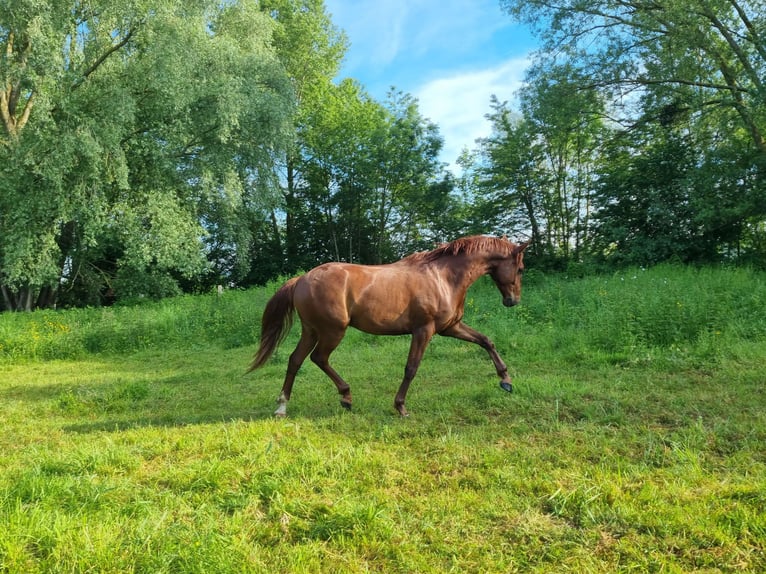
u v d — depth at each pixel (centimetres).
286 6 3055
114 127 1669
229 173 2009
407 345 969
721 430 424
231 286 2912
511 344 876
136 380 840
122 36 1847
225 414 573
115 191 1966
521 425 469
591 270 1739
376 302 534
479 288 1505
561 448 412
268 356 566
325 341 544
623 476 350
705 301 890
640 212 1788
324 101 2995
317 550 273
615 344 795
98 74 1777
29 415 609
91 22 1708
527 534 288
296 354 558
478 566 262
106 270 2470
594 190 2100
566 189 2356
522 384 606
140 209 1866
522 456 395
